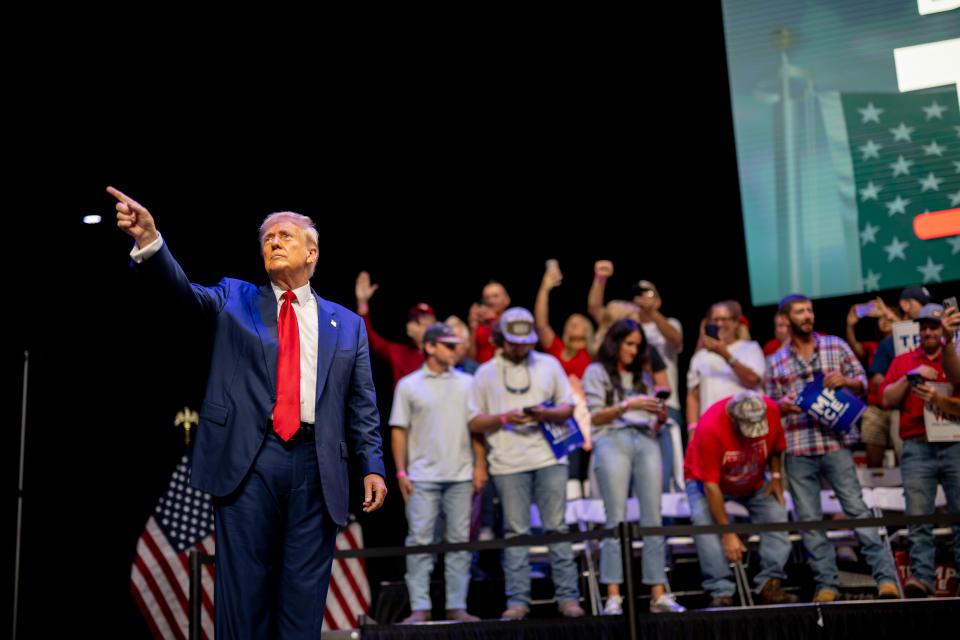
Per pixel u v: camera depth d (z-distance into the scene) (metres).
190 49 7.38
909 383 5.31
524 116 8.70
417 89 8.51
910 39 6.86
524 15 8.32
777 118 7.07
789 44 7.12
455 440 5.66
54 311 7.49
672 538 5.90
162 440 7.58
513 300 8.66
